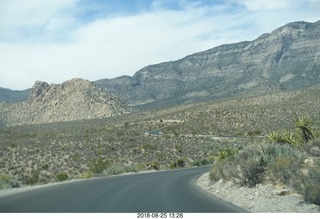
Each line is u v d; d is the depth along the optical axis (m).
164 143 78.19
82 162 53.88
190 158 65.06
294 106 114.50
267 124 103.44
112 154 62.44
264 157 19.39
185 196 18.23
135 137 84.94
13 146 63.66
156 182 26.34
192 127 111.69
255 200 15.85
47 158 55.53
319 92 128.25
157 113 171.50
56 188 22.20
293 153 19.53
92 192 19.72
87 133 93.56
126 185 24.00
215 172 24.23
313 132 25.42
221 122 113.38
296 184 15.15
